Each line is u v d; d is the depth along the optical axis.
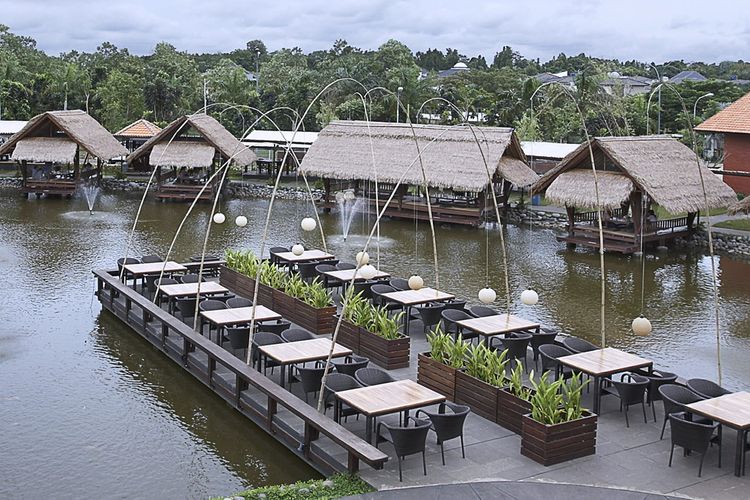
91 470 10.49
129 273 18.69
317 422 10.32
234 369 12.27
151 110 60.38
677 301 19.89
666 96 51.66
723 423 9.88
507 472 10.00
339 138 33.50
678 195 24.94
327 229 29.75
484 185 28.56
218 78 63.88
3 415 12.20
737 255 25.64
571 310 18.91
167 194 36.19
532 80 47.59
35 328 16.64
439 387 12.56
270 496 9.36
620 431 11.34
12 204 34.31
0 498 9.66
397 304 17.22
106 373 14.16
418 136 31.56
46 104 58.25
